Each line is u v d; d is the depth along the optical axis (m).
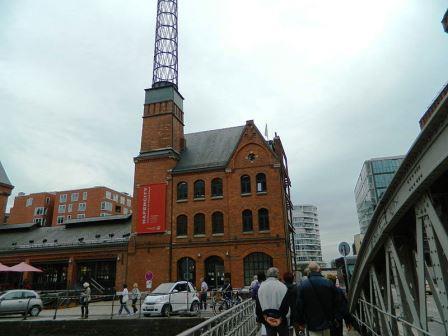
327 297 6.26
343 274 25.27
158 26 45.62
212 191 35.28
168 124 39.41
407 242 8.73
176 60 44.50
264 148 34.72
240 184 34.38
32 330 21.69
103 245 37.06
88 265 38.06
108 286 36.50
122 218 42.53
